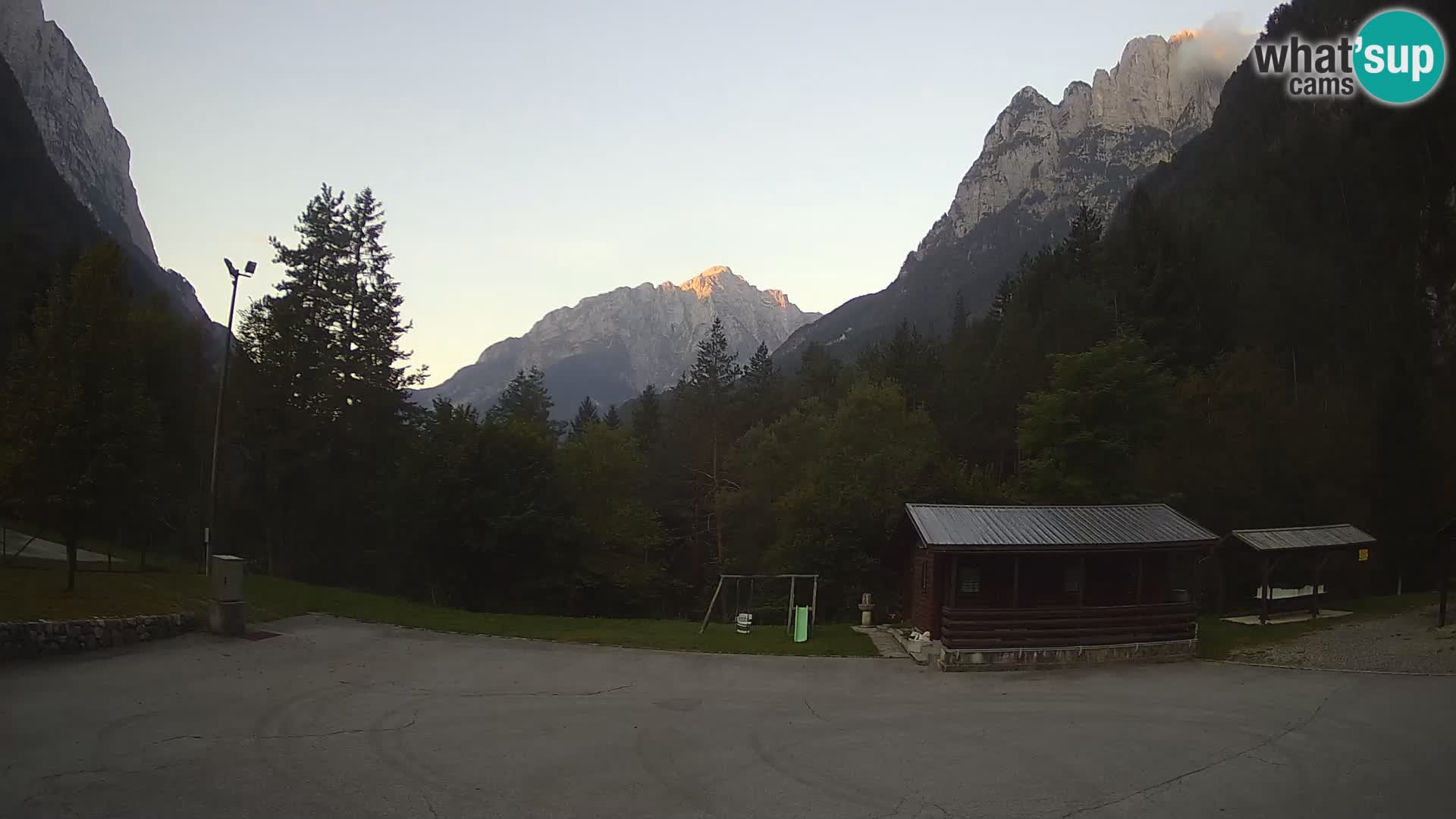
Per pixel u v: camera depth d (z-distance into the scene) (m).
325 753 11.04
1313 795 10.05
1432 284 57.84
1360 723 13.67
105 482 20.16
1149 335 51.06
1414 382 44.81
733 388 80.94
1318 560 28.42
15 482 19.64
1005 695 16.48
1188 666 20.22
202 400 43.75
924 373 74.06
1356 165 70.00
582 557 42.34
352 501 43.59
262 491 42.66
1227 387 40.31
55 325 20.95
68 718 12.16
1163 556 23.44
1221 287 56.03
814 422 54.94
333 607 26.05
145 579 26.23
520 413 69.69
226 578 20.16
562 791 9.88
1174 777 10.86
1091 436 32.16
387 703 14.16
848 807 9.59
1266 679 18.06
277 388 41.59
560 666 18.59
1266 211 71.62
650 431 87.38
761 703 15.45
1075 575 23.05
